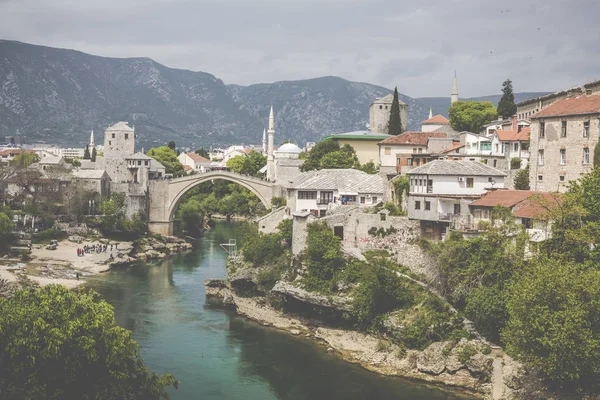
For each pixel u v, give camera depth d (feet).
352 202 390.42
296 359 267.80
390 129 631.56
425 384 237.86
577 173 300.40
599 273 203.31
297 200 390.21
